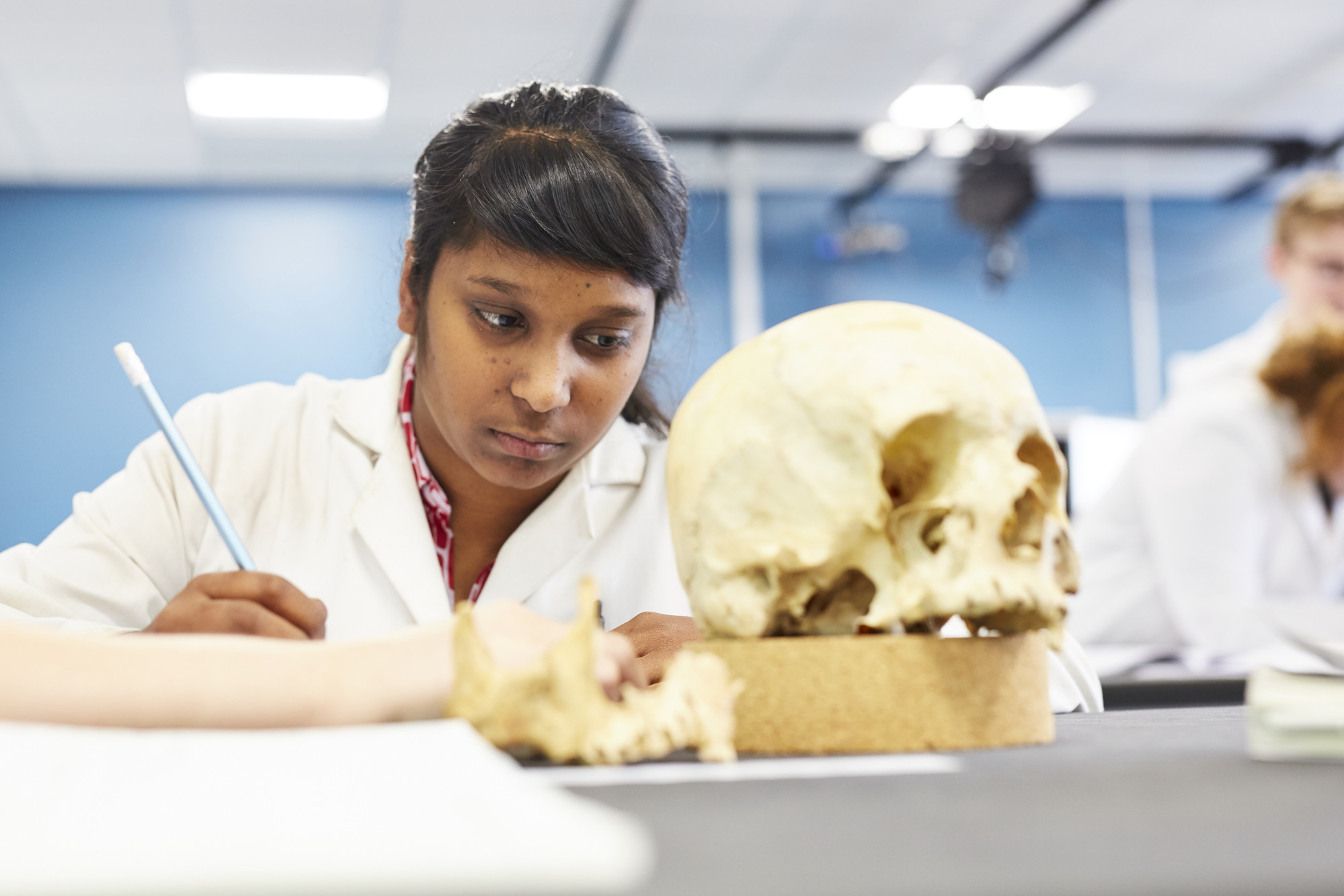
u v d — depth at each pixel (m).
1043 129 5.05
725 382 0.60
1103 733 0.61
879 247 5.36
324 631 0.81
